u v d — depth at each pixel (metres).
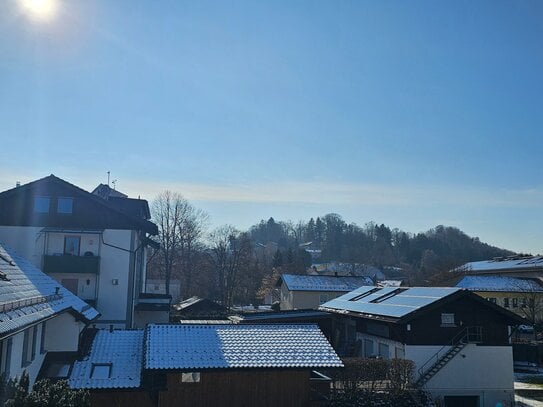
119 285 32.25
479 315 25.67
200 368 17.09
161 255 74.12
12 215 31.48
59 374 16.97
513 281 55.41
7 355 12.45
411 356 24.95
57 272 31.19
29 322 11.91
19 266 17.91
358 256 127.44
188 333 19.36
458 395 24.61
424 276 81.94
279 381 17.83
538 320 50.53
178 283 70.94
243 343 19.05
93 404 16.70
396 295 31.06
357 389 21.27
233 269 71.69
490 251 138.75
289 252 97.88
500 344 25.47
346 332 34.53
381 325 28.39
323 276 58.66
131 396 16.95
